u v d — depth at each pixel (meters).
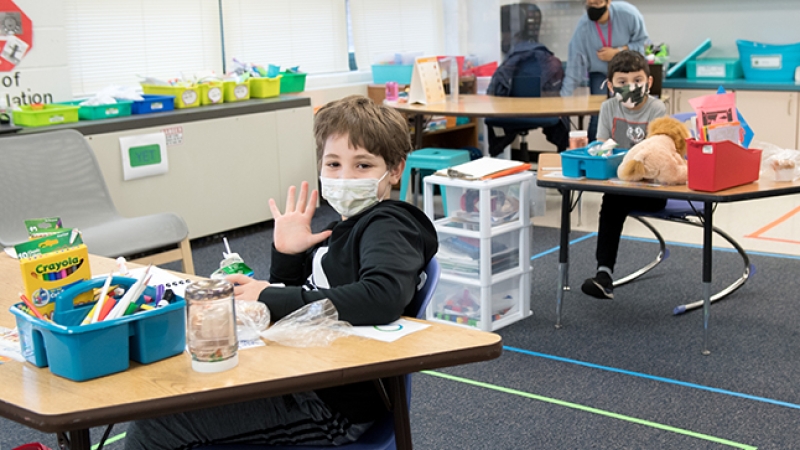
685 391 2.76
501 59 6.66
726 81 6.20
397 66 6.25
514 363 3.05
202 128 4.79
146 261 3.43
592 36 5.61
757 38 6.40
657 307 3.60
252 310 1.44
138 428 1.57
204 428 1.52
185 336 1.36
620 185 2.99
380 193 1.69
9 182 3.50
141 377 1.25
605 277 3.61
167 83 4.93
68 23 4.86
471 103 5.26
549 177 3.23
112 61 5.12
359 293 1.45
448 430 2.54
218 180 4.92
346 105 1.68
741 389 2.75
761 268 4.08
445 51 7.34
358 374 1.27
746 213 5.20
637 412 2.62
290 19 6.15
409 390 1.58
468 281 3.32
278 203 5.33
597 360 3.05
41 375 1.28
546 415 2.62
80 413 1.14
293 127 5.35
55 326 1.24
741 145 2.98
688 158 2.85
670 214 3.52
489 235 3.24
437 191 5.98
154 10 5.28
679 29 6.75
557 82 5.72
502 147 6.26
